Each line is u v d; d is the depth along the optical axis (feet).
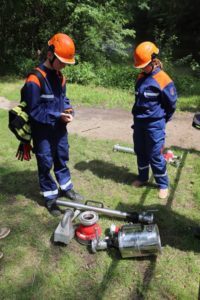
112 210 14.66
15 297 11.28
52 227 14.38
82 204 15.05
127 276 11.96
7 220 14.76
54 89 13.85
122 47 51.44
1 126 24.56
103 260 12.62
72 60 13.52
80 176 18.15
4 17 44.80
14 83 38.52
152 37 76.89
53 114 13.88
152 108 15.42
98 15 45.44
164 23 75.31
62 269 12.31
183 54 64.44
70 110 14.98
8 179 17.71
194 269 12.30
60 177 15.94
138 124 15.97
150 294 11.36
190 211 15.49
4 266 12.44
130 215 14.35
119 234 12.56
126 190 16.99
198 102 32.63
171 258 12.76
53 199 15.31
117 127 25.76
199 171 18.78
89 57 46.85
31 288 11.57
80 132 24.53
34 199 16.16
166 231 14.16
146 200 16.20
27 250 13.19
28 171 18.49
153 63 15.12
